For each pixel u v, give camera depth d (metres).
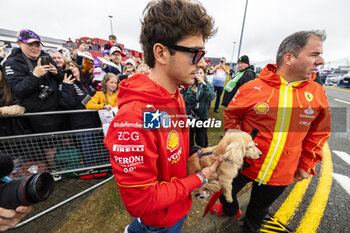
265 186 1.24
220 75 5.11
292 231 1.60
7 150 1.90
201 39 0.57
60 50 4.03
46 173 0.70
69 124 2.30
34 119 1.96
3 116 1.74
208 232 1.55
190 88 2.19
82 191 2.07
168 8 0.52
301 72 1.03
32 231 1.56
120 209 1.78
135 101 0.57
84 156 2.29
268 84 1.16
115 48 4.00
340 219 1.73
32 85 1.80
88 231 1.55
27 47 1.96
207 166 0.85
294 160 1.16
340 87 12.73
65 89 2.05
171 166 0.72
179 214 0.84
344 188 2.19
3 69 1.84
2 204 0.59
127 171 0.54
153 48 0.59
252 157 0.92
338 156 3.03
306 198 2.02
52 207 1.77
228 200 0.89
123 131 0.53
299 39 0.97
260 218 1.43
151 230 0.86
